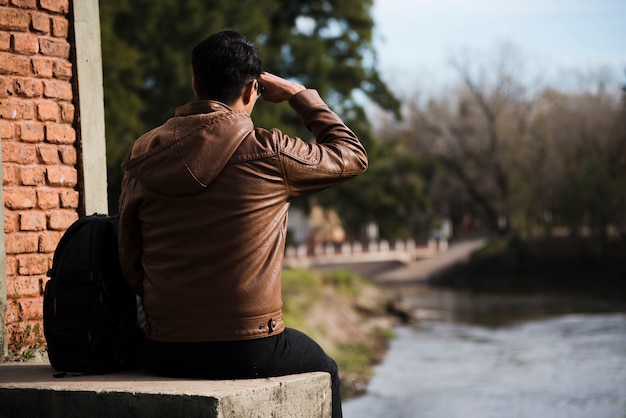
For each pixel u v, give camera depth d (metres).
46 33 4.12
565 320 32.72
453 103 67.25
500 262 59.06
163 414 2.59
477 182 66.44
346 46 31.86
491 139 64.12
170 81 24.58
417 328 31.89
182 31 24.64
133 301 3.10
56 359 3.00
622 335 26.70
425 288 56.22
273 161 2.79
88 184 4.29
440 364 21.64
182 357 2.77
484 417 14.56
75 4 4.24
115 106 22.00
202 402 2.54
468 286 56.91
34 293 4.00
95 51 4.38
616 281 52.62
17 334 3.90
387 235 37.88
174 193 2.75
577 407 15.08
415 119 66.25
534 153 62.69
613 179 55.78
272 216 2.81
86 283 2.94
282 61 28.67
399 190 36.25
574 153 60.56
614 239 56.44
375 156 35.12
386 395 17.09
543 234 61.31
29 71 4.03
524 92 66.19
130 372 3.02
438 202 72.00
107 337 2.97
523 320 33.62
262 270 2.78
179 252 2.76
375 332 28.53
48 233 4.08
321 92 28.69
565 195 56.09
